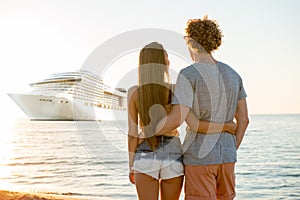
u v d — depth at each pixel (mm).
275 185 14172
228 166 2883
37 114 41594
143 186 2912
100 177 14352
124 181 13219
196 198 2852
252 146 29969
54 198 7254
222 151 2844
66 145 29000
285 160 21797
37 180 14531
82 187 12406
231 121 2938
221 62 2980
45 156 22719
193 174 2857
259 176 16391
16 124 61188
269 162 21062
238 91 2980
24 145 29688
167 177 2891
